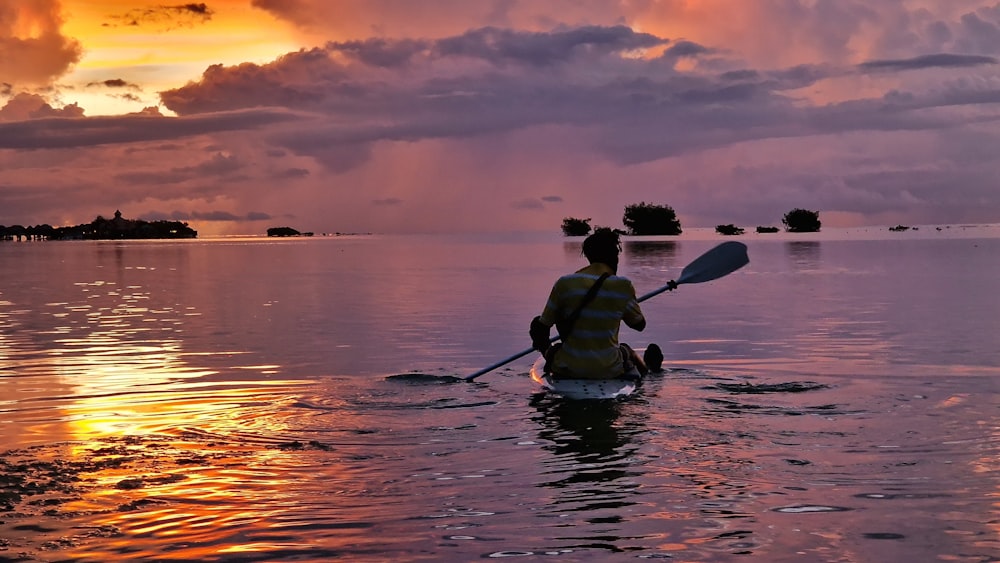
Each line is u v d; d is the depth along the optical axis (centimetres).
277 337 1008
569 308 684
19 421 565
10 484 412
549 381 669
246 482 415
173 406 610
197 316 1252
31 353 893
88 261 3284
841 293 1530
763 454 456
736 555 318
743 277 1961
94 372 768
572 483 409
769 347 891
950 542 328
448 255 3594
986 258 2670
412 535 341
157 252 4447
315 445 489
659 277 1905
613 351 680
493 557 317
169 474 429
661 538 335
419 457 460
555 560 314
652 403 596
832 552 319
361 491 400
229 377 735
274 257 3591
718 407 582
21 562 318
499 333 1034
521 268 2488
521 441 493
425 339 984
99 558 321
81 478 422
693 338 970
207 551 327
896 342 909
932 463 434
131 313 1306
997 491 388
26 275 2355
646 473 424
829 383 673
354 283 1925
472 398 626
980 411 560
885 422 529
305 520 360
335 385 688
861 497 382
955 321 1088
